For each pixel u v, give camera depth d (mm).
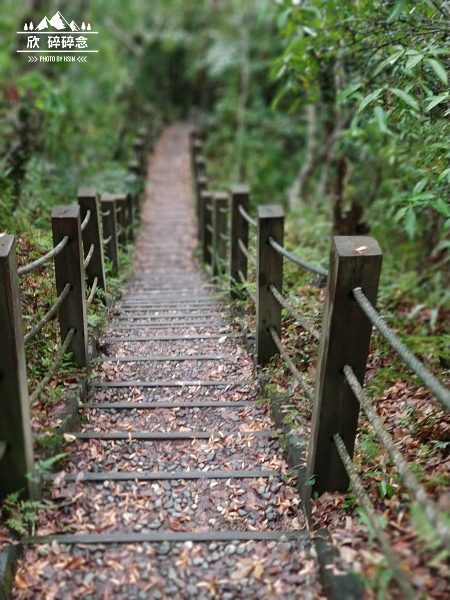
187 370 3395
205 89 20250
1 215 4512
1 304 1844
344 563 1771
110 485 2334
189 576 1915
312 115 9344
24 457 2012
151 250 7762
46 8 10047
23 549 1983
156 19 19094
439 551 1569
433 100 2582
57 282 2947
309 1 4320
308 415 2699
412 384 3195
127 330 4020
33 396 2229
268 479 2428
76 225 2867
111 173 8070
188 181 12469
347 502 2125
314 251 5617
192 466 2518
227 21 16031
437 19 2898
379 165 6695
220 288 5164
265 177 12000
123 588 1865
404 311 5016
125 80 16219
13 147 5984
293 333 3336
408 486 1439
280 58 4211
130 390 3121
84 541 2027
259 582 1882
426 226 5375
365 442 2412
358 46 3721
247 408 2955
